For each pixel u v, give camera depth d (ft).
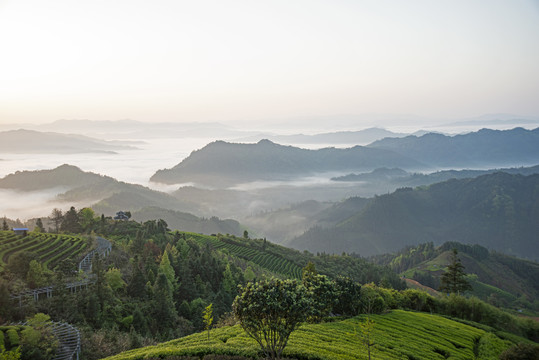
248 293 128.16
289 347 146.41
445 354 191.01
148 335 227.40
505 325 287.07
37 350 150.61
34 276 233.35
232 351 135.44
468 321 282.77
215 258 446.19
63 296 217.97
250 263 561.43
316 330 189.67
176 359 128.16
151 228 521.65
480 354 204.74
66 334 177.17
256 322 125.29
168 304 273.95
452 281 375.04
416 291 318.45
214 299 337.11
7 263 280.10
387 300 279.08
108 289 249.75
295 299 125.08
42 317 179.73
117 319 230.27
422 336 212.02
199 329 280.31
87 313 217.56
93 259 294.46
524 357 167.53
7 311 189.06
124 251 376.07
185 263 375.25
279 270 604.49
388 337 196.95
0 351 145.07
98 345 183.01
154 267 332.39
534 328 285.02
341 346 165.37
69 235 437.17
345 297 240.94
